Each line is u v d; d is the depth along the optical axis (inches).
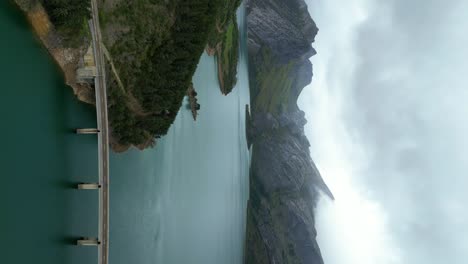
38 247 2316.7
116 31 2861.7
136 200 3314.5
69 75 2613.2
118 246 3016.7
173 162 4128.9
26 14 2288.4
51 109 2487.7
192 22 3538.4
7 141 2185.0
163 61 3304.6
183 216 4315.9
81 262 2647.6
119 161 3105.3
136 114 3208.7
